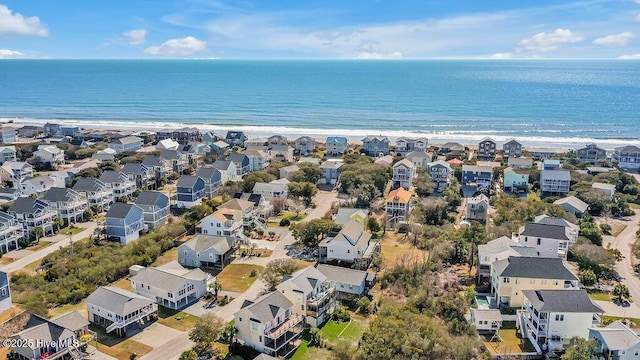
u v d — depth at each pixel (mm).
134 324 60531
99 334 58469
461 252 79250
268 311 56469
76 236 91312
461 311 62219
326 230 86625
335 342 57438
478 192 118375
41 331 52656
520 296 65438
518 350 56469
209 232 89188
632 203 113000
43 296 65750
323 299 62125
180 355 53844
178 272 70312
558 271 64938
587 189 111375
